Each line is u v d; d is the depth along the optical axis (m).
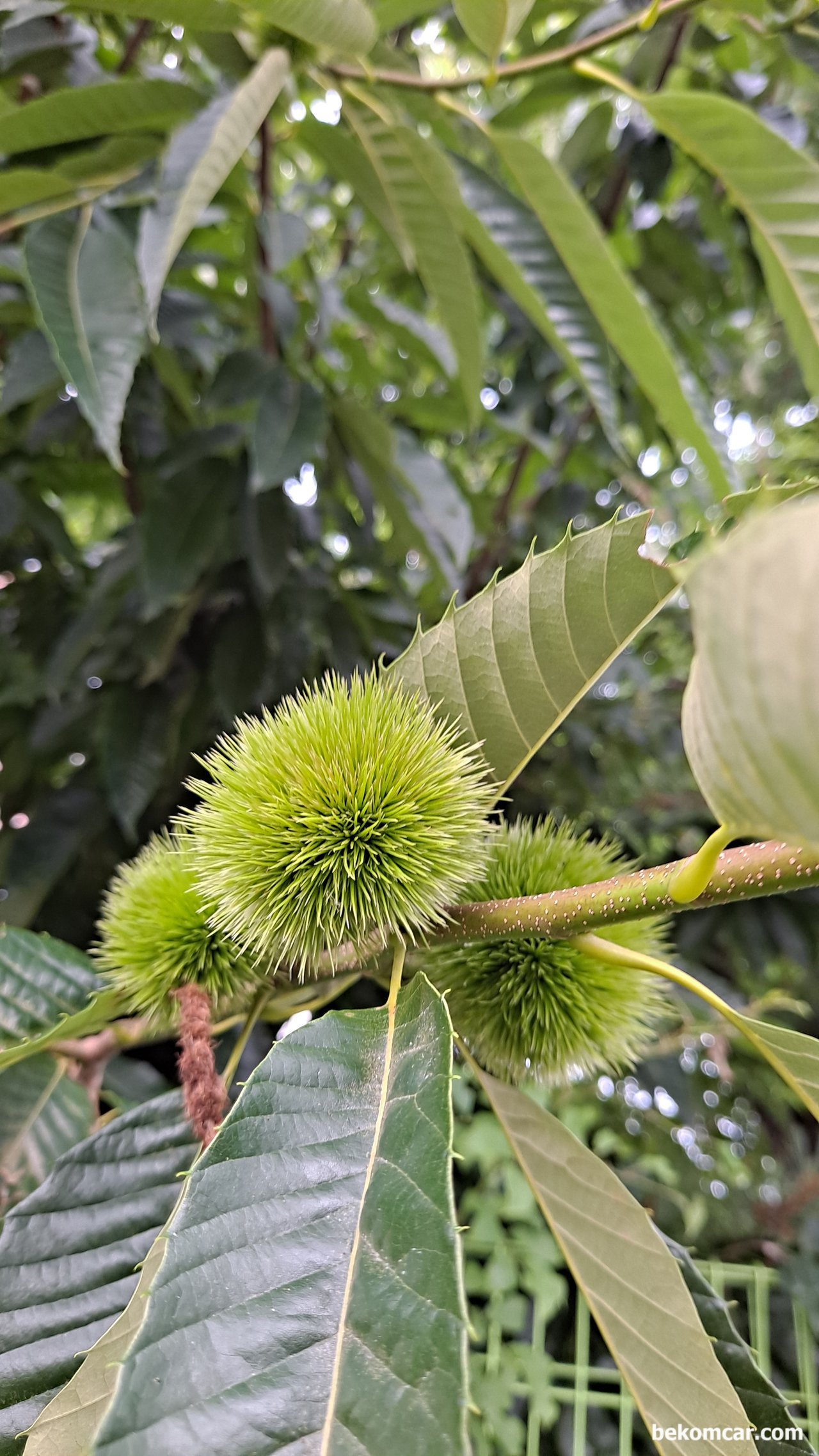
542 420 0.43
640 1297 0.16
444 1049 0.12
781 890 0.12
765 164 0.23
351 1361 0.09
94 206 0.21
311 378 0.30
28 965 0.20
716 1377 0.15
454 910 0.15
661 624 0.53
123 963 0.17
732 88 0.36
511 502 0.46
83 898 0.35
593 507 0.48
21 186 0.20
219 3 0.21
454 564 0.32
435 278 0.28
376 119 0.24
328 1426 0.09
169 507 0.28
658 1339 0.16
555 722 0.16
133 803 0.31
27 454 0.36
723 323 0.47
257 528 0.29
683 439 0.29
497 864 0.17
